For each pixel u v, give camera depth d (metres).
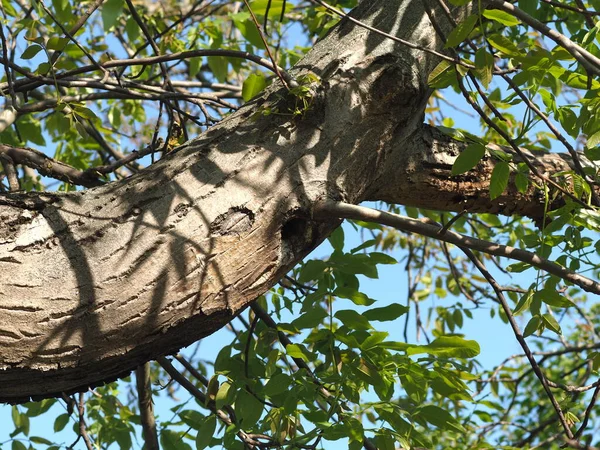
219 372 2.21
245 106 1.75
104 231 1.49
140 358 1.53
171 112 2.55
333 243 2.68
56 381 1.47
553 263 1.75
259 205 1.59
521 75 1.81
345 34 1.86
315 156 1.69
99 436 3.31
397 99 1.79
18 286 1.39
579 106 2.10
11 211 1.48
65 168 2.15
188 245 1.51
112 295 1.44
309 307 2.14
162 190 1.56
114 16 2.30
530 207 2.21
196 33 3.51
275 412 2.14
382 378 2.07
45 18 3.12
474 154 1.72
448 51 1.89
